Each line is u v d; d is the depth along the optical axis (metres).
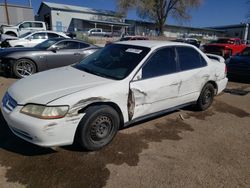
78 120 2.96
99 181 2.66
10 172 2.73
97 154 3.17
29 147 3.26
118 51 4.07
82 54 8.02
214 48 16.38
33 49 7.39
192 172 2.91
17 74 7.02
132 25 48.59
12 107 2.99
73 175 2.73
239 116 4.92
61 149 3.24
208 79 4.78
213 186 2.69
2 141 3.38
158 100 3.84
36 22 21.16
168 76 3.92
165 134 3.88
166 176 2.81
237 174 2.93
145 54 3.74
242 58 8.46
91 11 45.62
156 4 40.03
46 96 2.91
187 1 39.44
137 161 3.07
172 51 4.14
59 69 4.09
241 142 3.76
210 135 3.95
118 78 3.44
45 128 2.74
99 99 3.08
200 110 5.02
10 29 19.95
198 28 62.75
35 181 2.61
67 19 43.03
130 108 3.47
